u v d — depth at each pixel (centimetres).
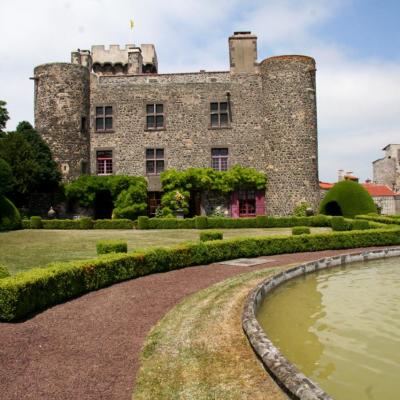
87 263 1023
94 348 654
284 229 2464
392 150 5156
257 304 905
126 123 3112
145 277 1191
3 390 517
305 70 2955
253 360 591
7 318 768
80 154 3050
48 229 2533
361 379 556
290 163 2920
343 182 2794
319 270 1357
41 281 855
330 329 763
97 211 3114
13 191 2744
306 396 446
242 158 3033
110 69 4375
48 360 607
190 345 657
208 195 3038
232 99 3064
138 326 759
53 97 3031
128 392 512
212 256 1445
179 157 3067
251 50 3089
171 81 3111
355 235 1798
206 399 486
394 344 684
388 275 1277
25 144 2769
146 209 3012
